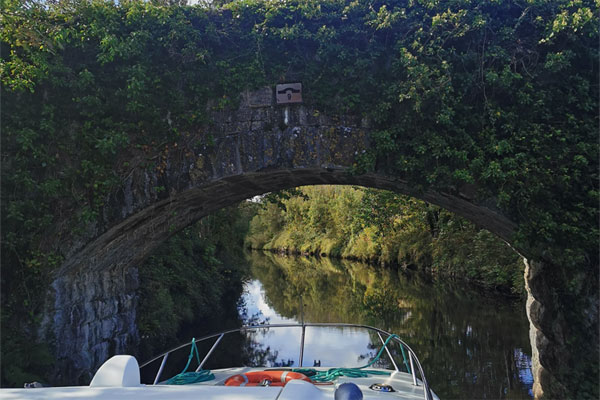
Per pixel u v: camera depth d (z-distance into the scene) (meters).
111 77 7.76
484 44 7.63
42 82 7.59
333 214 41.75
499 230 8.48
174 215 9.10
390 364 9.22
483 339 11.34
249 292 20.38
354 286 21.88
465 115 7.54
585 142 7.35
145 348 10.33
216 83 7.94
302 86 7.86
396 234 27.94
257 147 7.87
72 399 2.48
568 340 7.17
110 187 7.74
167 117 7.86
